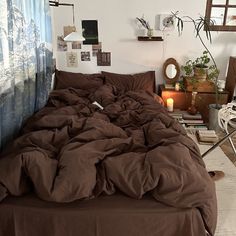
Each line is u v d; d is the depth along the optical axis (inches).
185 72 141.1
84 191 52.2
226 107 106.7
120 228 53.6
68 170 53.8
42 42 104.7
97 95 115.4
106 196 55.4
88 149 60.8
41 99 105.0
